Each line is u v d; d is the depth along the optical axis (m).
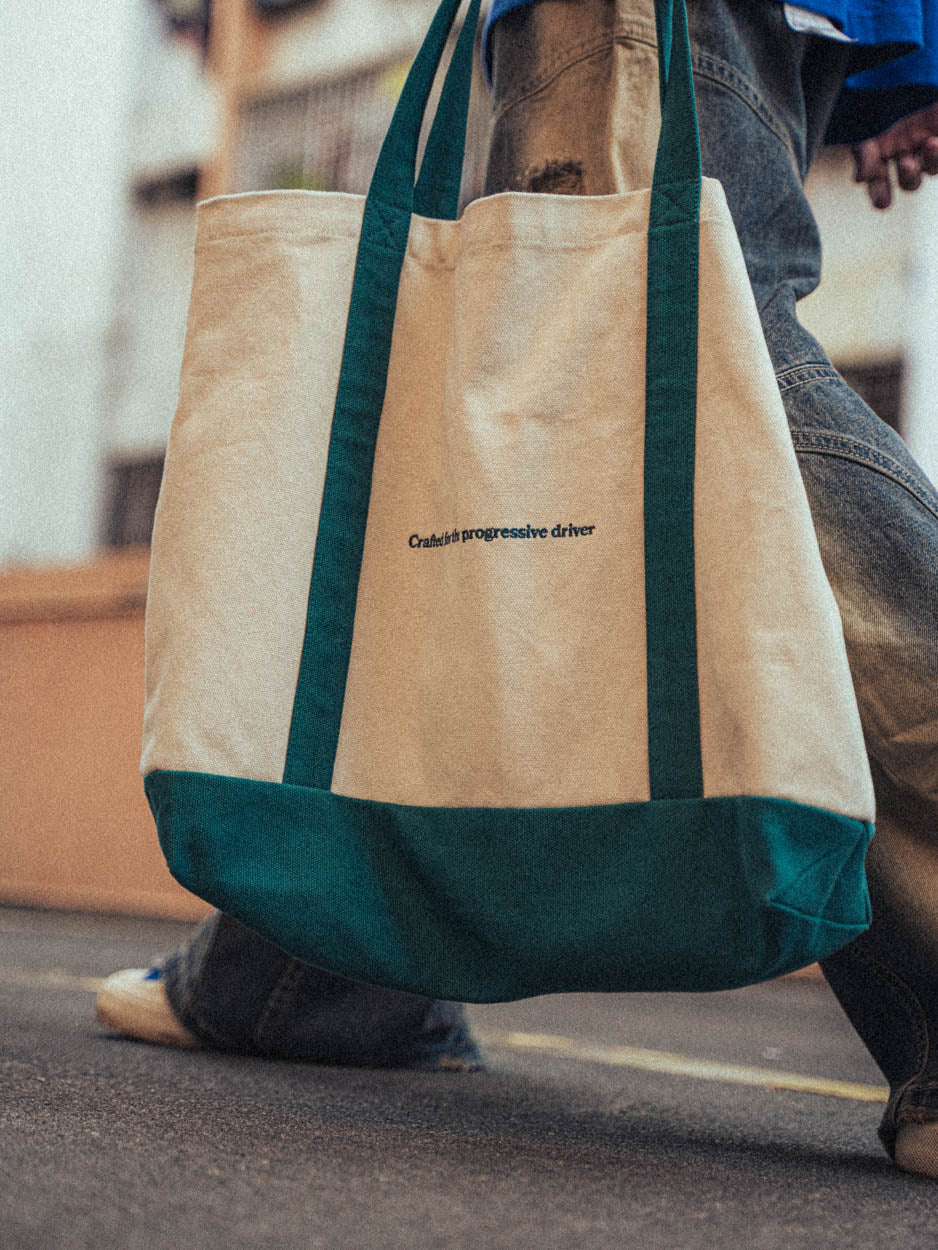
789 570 0.85
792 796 0.81
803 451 0.99
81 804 4.98
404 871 0.93
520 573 0.91
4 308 8.52
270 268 0.99
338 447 0.98
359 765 0.95
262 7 8.09
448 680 0.92
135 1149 0.83
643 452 0.92
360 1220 0.69
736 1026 2.33
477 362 0.96
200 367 0.98
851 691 0.85
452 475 0.95
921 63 1.32
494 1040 1.86
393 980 0.92
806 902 0.82
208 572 0.93
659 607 0.88
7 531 8.40
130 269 8.75
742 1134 1.11
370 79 7.82
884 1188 0.89
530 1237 0.68
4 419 8.38
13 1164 0.76
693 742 0.86
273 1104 1.08
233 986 1.37
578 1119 1.13
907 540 0.96
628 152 1.10
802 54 1.17
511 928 0.88
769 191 1.13
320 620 0.95
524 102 1.17
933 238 6.78
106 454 8.48
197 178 8.75
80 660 5.09
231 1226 0.66
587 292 0.95
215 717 0.91
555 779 0.89
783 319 1.07
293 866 0.91
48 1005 1.84
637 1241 0.69
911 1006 0.97
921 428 6.66
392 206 1.01
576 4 1.15
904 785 0.94
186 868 0.90
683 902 0.85
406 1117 1.07
